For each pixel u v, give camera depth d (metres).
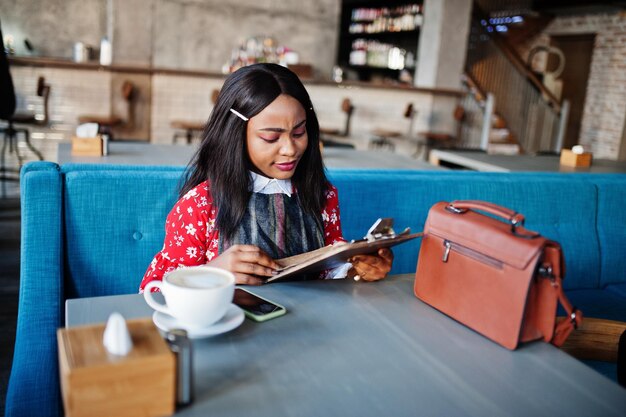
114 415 0.69
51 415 1.21
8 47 6.95
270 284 1.27
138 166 1.98
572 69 9.65
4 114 3.87
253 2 7.56
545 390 0.89
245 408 0.77
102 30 7.76
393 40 10.56
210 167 1.41
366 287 1.28
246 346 0.96
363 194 2.17
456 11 7.26
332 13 8.09
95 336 0.76
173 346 0.75
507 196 2.43
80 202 1.74
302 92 1.36
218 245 1.40
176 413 0.74
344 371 0.90
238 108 1.33
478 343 1.04
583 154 3.77
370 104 7.04
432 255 1.19
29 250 1.57
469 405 0.83
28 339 1.39
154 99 6.25
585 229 2.61
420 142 7.37
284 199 1.44
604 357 1.43
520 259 1.01
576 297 2.43
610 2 8.26
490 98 7.21
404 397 0.84
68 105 5.89
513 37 9.98
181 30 7.22
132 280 1.82
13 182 5.62
